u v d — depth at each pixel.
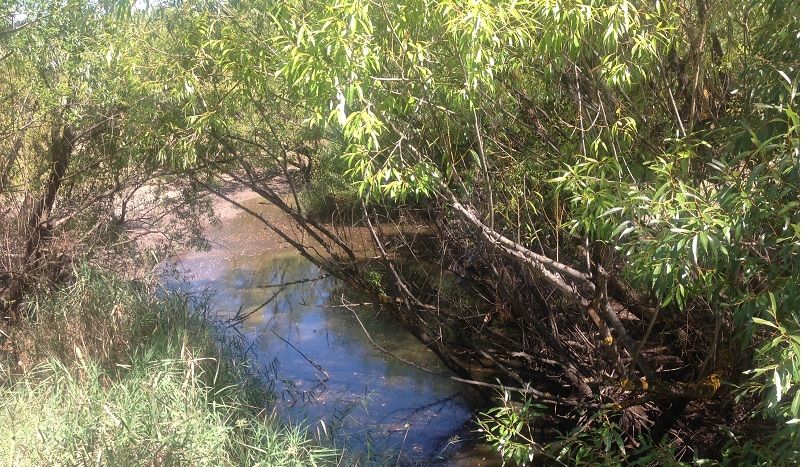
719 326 4.72
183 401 5.02
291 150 7.19
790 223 3.24
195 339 6.42
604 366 6.04
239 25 5.41
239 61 5.48
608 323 6.11
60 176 8.02
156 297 7.09
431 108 4.66
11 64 7.26
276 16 4.43
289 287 11.22
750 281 4.20
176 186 8.80
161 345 6.05
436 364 8.12
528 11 3.96
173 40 6.18
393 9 4.13
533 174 5.29
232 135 6.90
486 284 7.11
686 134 4.46
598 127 4.63
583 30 3.95
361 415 6.84
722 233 3.41
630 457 5.49
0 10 6.80
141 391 5.03
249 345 8.36
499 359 7.27
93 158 8.18
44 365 5.75
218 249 13.14
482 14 3.66
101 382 5.64
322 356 8.38
